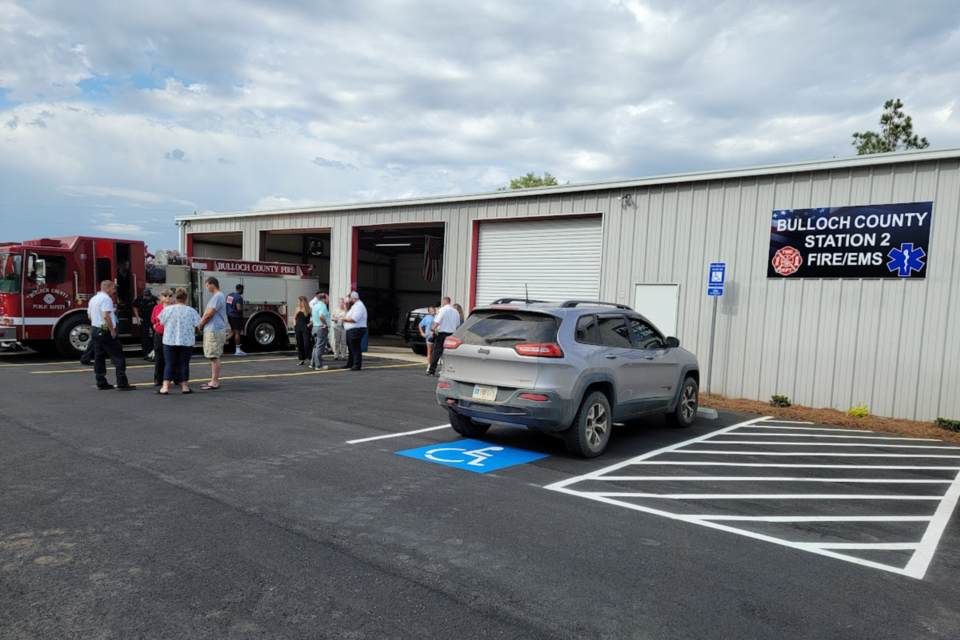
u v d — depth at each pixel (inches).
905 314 408.8
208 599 129.0
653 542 171.3
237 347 648.4
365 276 1289.4
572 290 593.3
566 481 229.8
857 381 427.2
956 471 276.5
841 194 434.0
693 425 364.5
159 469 222.7
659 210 526.0
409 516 183.9
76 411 323.3
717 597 138.9
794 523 193.5
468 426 294.5
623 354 291.4
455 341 280.4
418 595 134.4
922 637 124.6
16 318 536.1
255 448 258.5
